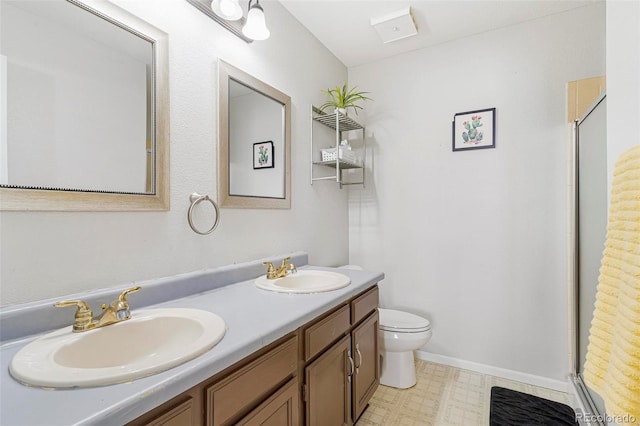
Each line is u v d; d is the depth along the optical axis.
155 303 1.09
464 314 2.20
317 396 1.14
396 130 2.44
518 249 2.03
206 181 1.34
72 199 0.91
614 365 0.59
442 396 1.86
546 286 1.96
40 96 0.86
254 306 1.09
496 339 2.10
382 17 1.94
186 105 1.26
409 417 1.67
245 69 1.56
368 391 1.59
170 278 1.16
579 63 1.88
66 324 0.88
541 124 1.97
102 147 0.99
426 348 2.32
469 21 2.01
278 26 1.81
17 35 0.83
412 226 2.37
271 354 0.91
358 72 2.59
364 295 1.56
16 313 0.79
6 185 0.80
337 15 1.94
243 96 1.54
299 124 1.99
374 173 2.52
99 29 0.99
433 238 2.30
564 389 1.89
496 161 2.09
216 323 0.87
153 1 1.14
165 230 1.18
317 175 2.19
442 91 2.27
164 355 0.67
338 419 1.30
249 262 1.55
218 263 1.40
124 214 1.05
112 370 0.60
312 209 2.13
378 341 1.72
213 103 1.37
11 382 0.59
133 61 1.08
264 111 1.68
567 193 1.82
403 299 2.41
